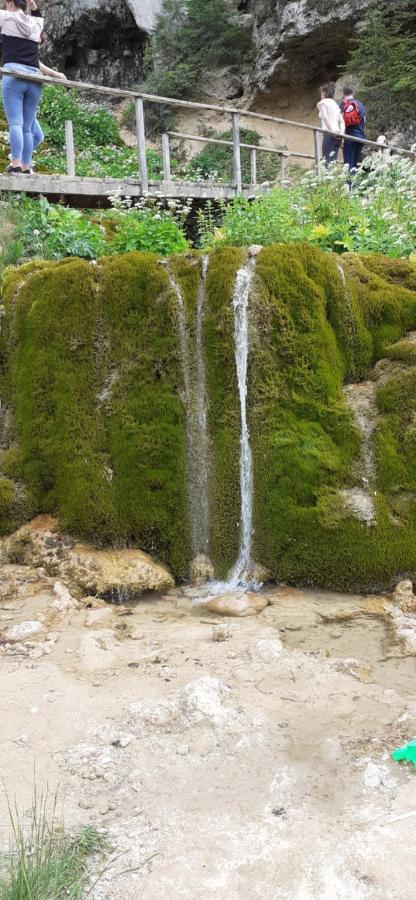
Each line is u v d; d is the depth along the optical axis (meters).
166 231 7.27
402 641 4.14
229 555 5.22
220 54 20.38
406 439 4.95
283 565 5.04
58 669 3.76
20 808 2.67
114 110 22.78
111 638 4.18
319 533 4.93
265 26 19.27
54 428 5.29
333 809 2.65
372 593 4.89
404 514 4.87
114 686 3.58
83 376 5.27
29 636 4.23
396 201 7.88
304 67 19.22
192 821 2.61
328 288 5.20
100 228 7.77
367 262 5.50
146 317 5.27
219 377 5.19
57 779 2.86
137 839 2.52
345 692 3.52
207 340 5.21
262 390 5.11
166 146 10.02
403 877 2.31
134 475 5.20
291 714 3.32
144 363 5.23
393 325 5.28
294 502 5.01
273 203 7.74
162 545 5.24
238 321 5.14
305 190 8.27
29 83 7.75
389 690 3.55
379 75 16.31
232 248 5.28
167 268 5.35
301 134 19.92
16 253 6.78
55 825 2.58
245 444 5.20
